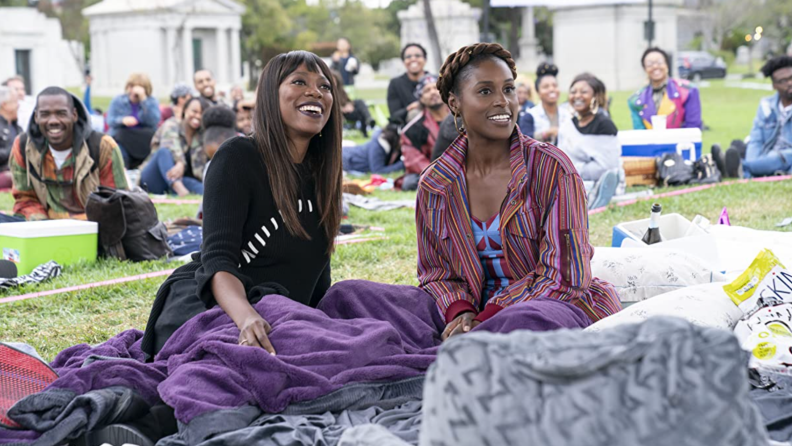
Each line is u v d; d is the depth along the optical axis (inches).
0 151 447.2
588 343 78.4
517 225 146.9
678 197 354.0
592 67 1413.6
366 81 1862.7
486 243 151.4
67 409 120.8
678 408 74.4
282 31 1800.0
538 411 76.4
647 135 399.9
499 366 77.8
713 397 74.5
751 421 77.4
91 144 284.5
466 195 150.7
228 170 143.1
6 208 377.1
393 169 478.0
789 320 137.4
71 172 284.8
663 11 1408.7
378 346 134.4
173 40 1499.8
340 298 151.3
